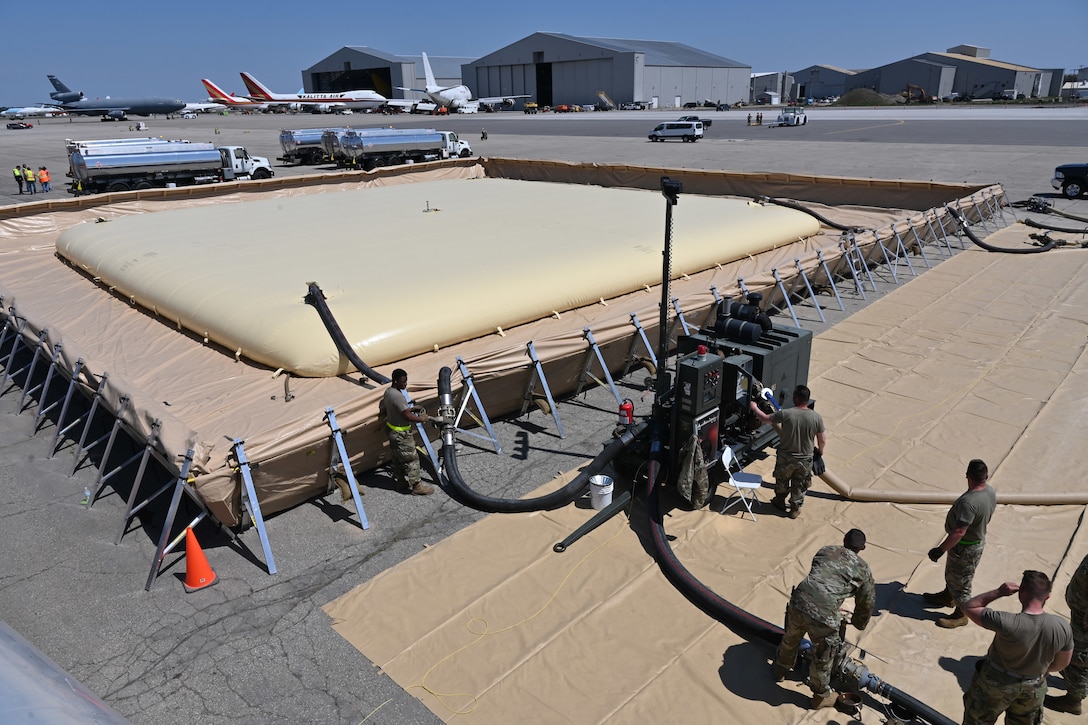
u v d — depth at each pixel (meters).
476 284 12.32
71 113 130.62
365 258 13.98
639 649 6.35
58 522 8.55
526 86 143.12
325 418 8.40
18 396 12.41
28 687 2.18
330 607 6.95
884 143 52.53
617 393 11.48
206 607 7.00
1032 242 20.72
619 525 8.15
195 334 11.91
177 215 19.52
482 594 7.07
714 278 15.21
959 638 6.42
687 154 48.53
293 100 125.44
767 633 6.24
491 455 9.87
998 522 8.09
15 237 20.61
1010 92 142.88
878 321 14.84
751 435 8.85
